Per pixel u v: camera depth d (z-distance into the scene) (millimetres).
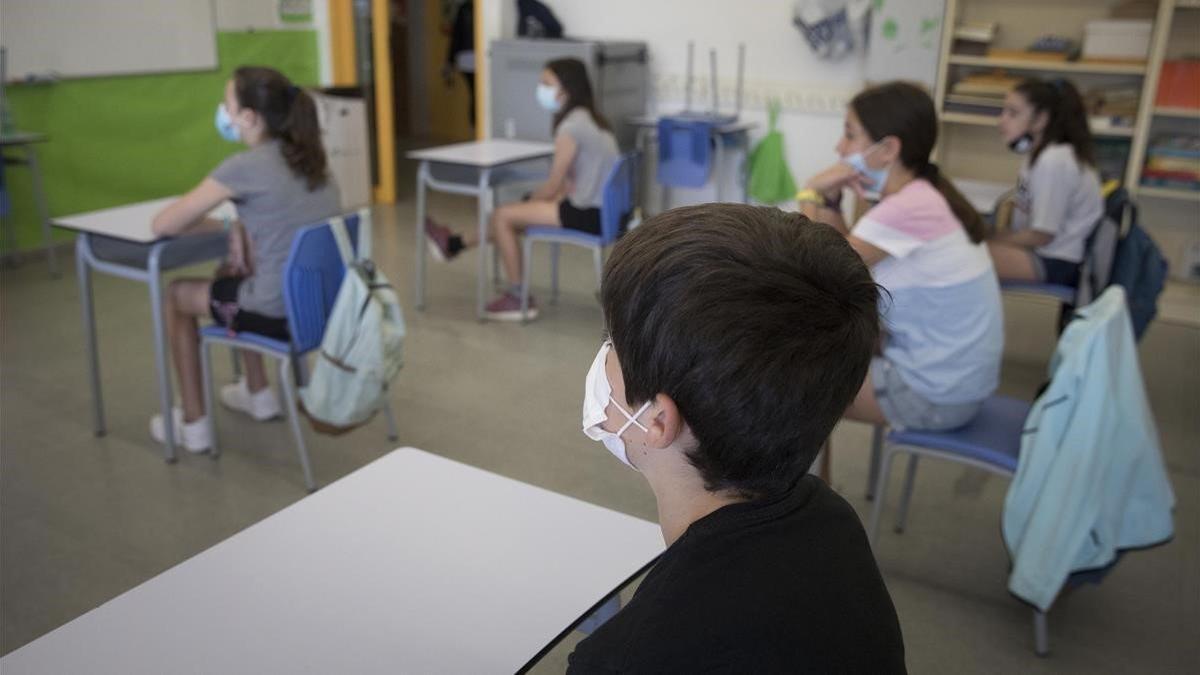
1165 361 3967
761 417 673
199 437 2930
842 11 5297
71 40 5098
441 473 1401
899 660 707
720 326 658
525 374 3641
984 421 2256
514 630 1057
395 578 1143
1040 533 1951
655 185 6309
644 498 2736
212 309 2758
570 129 4059
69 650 997
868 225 2070
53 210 5238
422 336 4020
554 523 1277
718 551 685
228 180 2602
